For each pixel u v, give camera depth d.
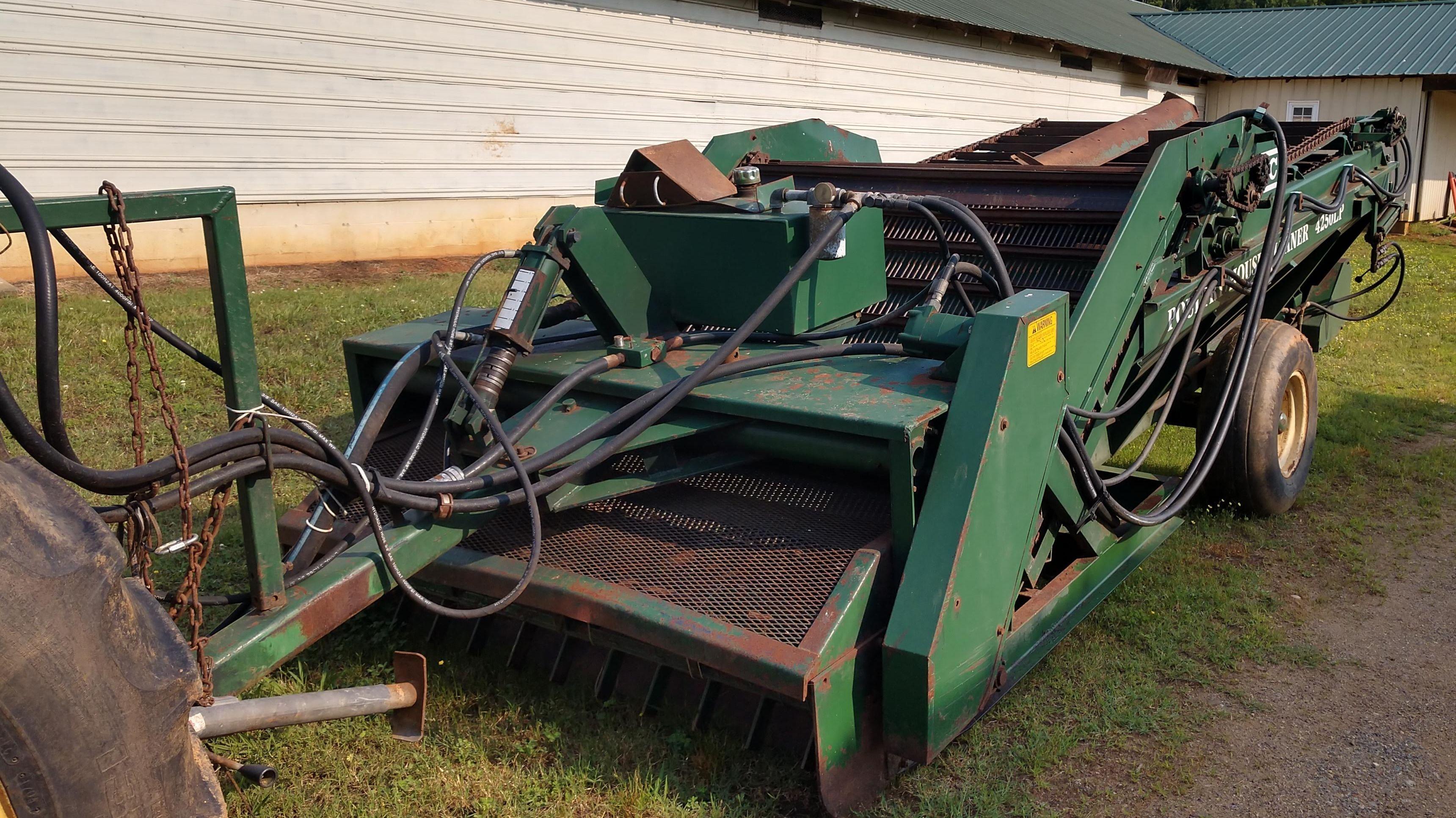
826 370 3.35
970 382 2.92
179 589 2.33
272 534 2.44
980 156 5.73
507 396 3.53
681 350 3.58
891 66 15.45
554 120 11.66
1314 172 5.07
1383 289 11.27
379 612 3.73
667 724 3.09
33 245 1.83
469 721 3.16
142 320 2.08
